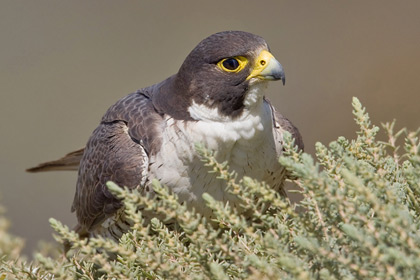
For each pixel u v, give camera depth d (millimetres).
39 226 23984
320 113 23812
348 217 6969
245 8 29578
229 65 10438
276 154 10930
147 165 10766
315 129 23422
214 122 10547
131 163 10828
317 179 6875
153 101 11188
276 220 7812
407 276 6320
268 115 10812
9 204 24453
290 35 28328
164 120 10867
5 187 25250
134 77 29094
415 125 20156
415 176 7555
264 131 10656
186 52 29469
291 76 26188
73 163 14797
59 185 24781
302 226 7512
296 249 7410
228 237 7707
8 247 10617
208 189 10555
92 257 7676
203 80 10531
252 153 10648
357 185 6660
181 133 10578
